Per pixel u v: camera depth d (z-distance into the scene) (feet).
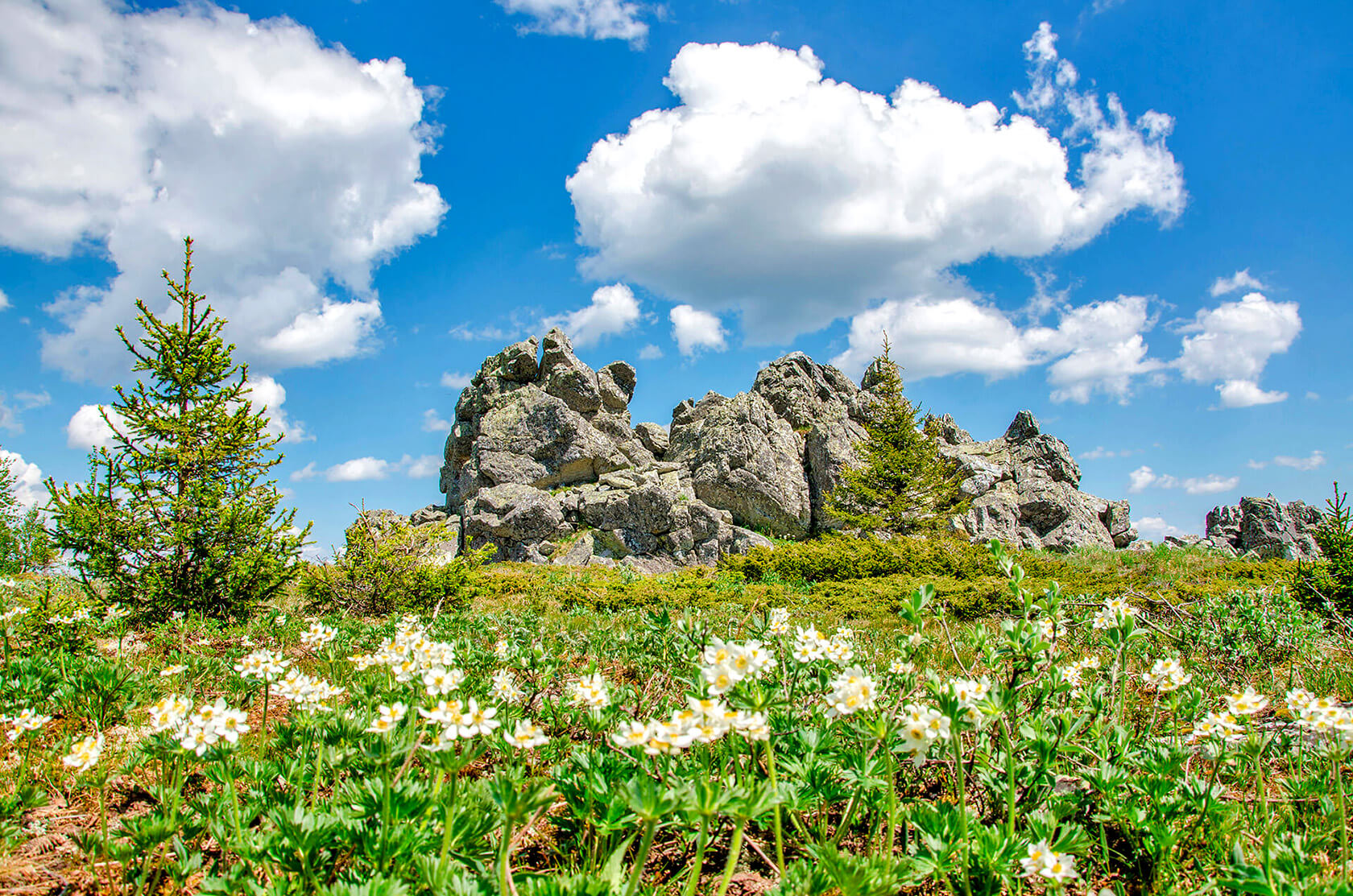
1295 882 7.20
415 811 7.32
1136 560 72.02
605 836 8.18
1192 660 17.76
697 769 8.61
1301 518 110.52
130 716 14.56
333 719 9.47
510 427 108.06
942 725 7.14
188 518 30.68
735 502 104.17
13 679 15.33
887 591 38.11
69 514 28.78
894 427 104.68
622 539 94.38
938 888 7.86
